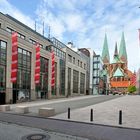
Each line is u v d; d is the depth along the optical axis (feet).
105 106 91.35
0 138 34.22
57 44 206.18
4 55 114.62
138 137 35.55
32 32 157.38
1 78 111.55
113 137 35.53
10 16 139.33
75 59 238.27
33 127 43.88
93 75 337.72
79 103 111.86
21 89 128.57
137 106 91.35
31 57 140.97
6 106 72.54
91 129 41.91
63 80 198.80
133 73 458.50
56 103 112.68
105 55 541.34
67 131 39.96
